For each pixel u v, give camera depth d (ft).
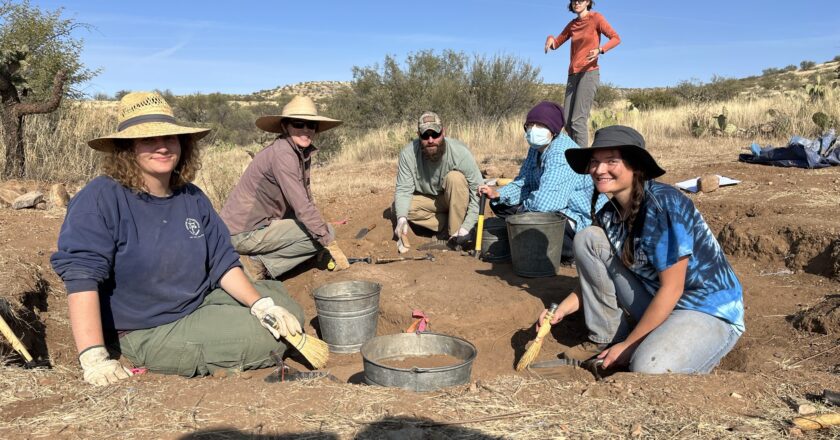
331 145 49.01
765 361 10.78
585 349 12.05
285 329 10.76
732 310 10.14
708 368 9.99
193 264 10.62
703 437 7.29
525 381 9.18
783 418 7.82
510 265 16.92
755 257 17.07
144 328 10.68
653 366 9.62
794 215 17.76
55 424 7.62
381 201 26.53
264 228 16.07
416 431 7.38
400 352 11.17
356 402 8.25
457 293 14.34
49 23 37.45
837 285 14.30
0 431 7.40
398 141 45.47
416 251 19.06
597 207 15.92
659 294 9.94
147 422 7.67
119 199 9.84
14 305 12.23
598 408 8.14
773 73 204.64
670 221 9.57
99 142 9.50
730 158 30.48
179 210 10.47
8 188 24.61
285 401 8.27
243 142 84.89
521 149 41.86
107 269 9.66
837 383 8.93
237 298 11.25
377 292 12.94
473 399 8.45
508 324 13.74
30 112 26.30
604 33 24.72
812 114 38.04
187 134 10.24
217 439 7.23
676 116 46.16
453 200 18.62
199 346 10.75
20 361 10.63
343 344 12.73
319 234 15.57
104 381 8.91
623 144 9.35
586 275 11.37
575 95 25.85
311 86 240.32
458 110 58.49
